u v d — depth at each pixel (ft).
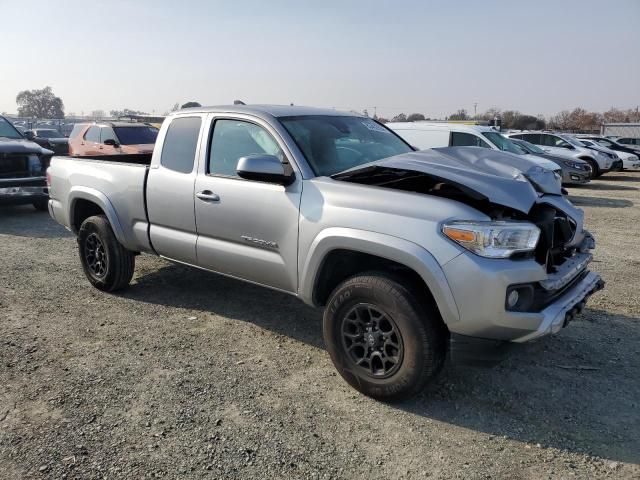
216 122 15.03
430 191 11.93
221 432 10.62
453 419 11.14
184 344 14.73
